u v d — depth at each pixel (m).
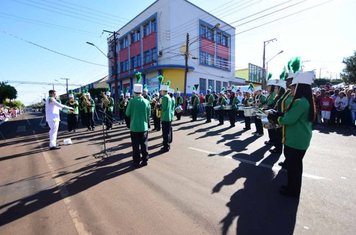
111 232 3.32
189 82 30.70
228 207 3.94
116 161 6.73
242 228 3.34
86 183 5.12
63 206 4.11
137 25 34.56
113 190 4.71
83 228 3.43
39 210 4.00
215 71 35.16
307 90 4.05
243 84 42.19
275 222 3.48
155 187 4.81
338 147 7.94
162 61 30.27
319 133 10.65
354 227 3.33
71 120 12.76
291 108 4.07
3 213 3.93
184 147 8.25
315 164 6.14
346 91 13.45
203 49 33.16
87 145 9.09
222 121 14.13
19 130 15.06
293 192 4.25
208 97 15.23
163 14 29.89
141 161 6.54
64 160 7.02
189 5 31.00
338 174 5.39
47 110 8.52
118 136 10.84
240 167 5.98
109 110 13.87
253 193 4.46
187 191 4.59
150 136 10.62
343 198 4.20
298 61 4.92
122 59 39.69
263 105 10.07
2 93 53.62
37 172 5.98
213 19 34.78
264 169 5.80
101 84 48.62
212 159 6.72
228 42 38.56
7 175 5.82
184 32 30.53
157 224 3.48
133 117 6.11
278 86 7.82
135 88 6.14
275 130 7.18
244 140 9.27
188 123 15.09
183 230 3.32
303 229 3.29
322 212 3.73
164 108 7.63
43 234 3.31
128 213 3.82
